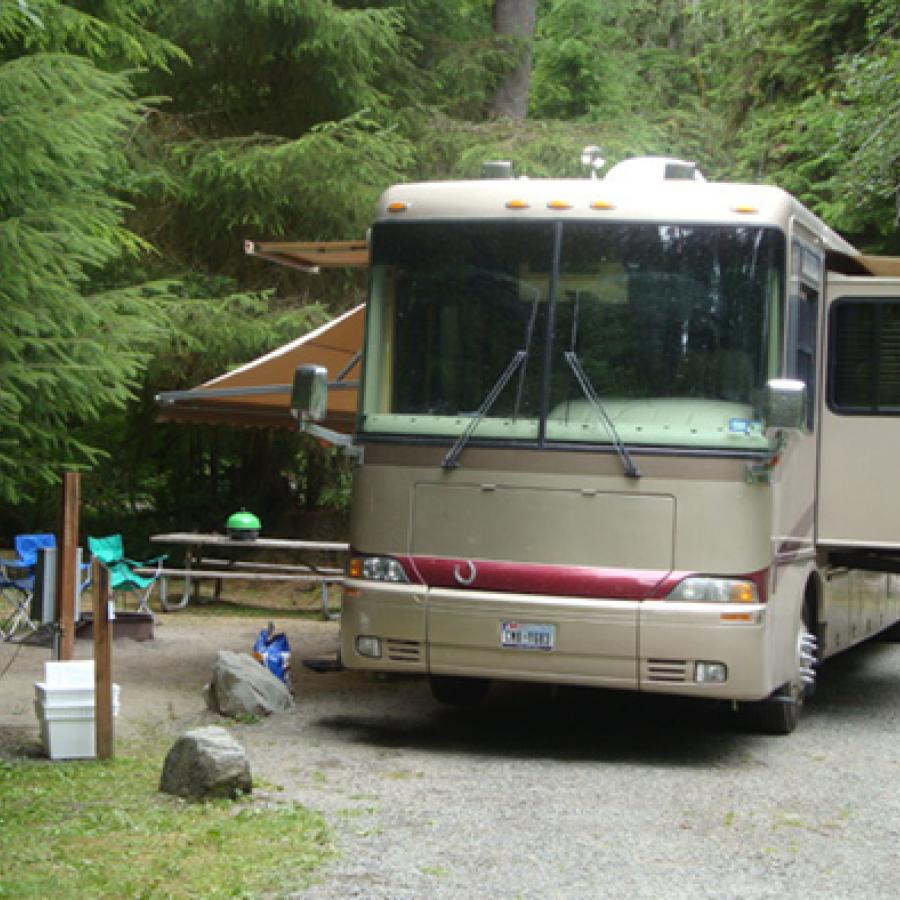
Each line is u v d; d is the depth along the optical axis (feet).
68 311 34.42
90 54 44.50
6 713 29.53
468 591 26.73
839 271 34.06
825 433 31.17
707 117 79.25
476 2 72.28
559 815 22.18
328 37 54.65
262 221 54.24
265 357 36.96
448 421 27.20
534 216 27.45
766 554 26.30
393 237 28.09
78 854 18.95
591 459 26.40
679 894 18.20
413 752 26.99
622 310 26.99
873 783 25.23
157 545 61.72
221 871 18.35
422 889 17.95
